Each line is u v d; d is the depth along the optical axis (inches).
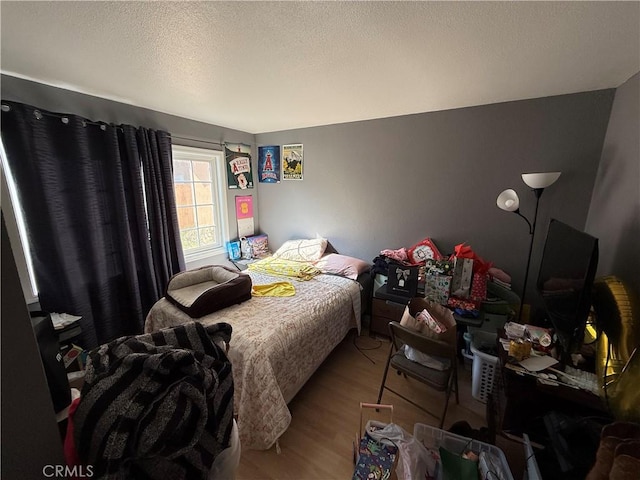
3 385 21.5
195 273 88.8
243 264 133.0
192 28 46.2
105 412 28.2
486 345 70.0
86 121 79.6
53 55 55.9
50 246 75.3
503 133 86.6
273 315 72.6
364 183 115.3
